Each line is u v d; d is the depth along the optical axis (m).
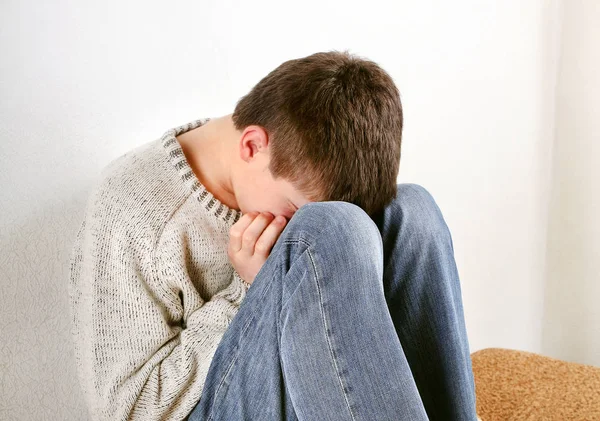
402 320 0.98
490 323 1.80
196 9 1.24
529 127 1.72
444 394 0.97
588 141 1.70
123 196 0.96
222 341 0.89
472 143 1.64
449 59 1.56
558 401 1.36
